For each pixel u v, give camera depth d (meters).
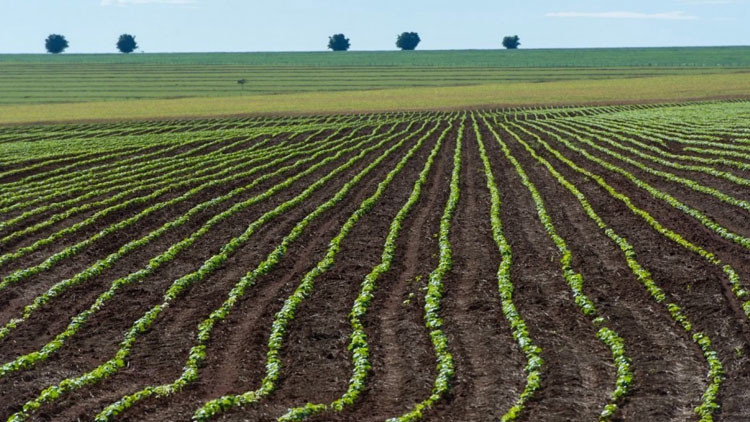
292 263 27.81
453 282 24.41
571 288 23.11
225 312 22.45
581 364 17.77
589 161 50.12
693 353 18.14
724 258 25.52
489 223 32.72
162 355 19.70
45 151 64.19
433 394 16.47
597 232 30.22
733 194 36.41
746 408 15.14
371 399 16.52
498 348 18.91
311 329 20.88
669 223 30.95
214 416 15.70
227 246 29.91
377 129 79.94
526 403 15.91
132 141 71.44
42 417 16.03
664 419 14.93
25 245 32.69
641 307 21.28
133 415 15.94
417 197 38.97
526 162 51.16
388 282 24.77
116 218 36.81
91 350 20.28
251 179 46.84
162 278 26.67
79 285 26.19
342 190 41.34
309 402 16.47
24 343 21.12
